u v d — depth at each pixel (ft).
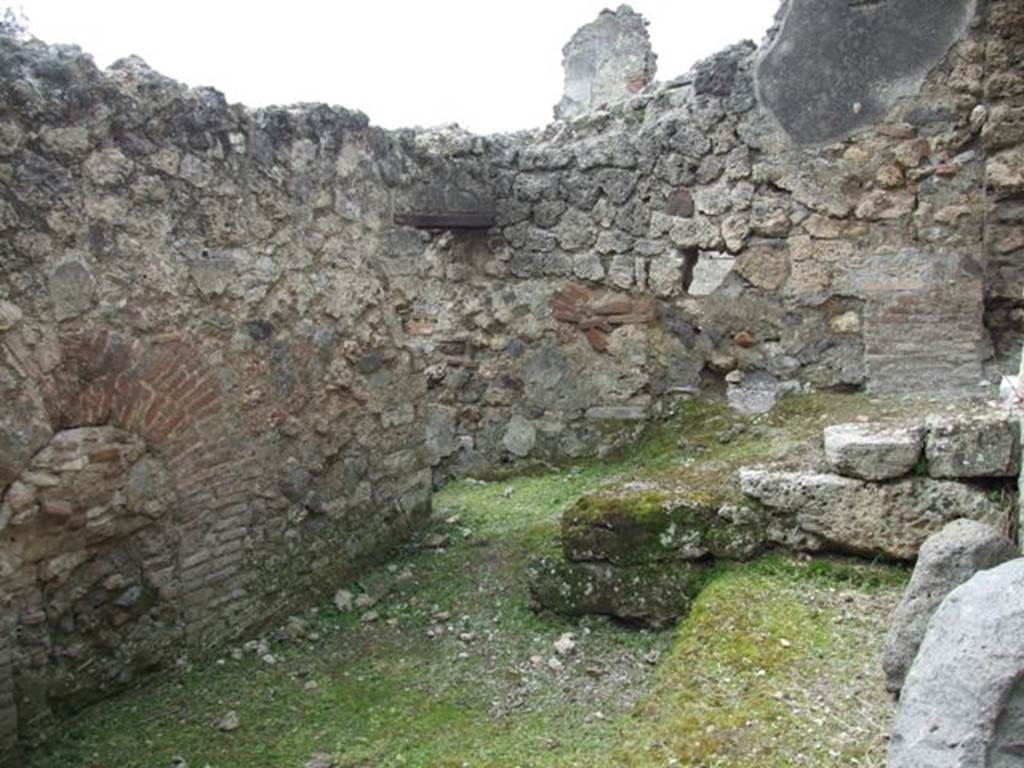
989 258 15.65
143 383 10.50
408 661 11.16
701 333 17.42
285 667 11.17
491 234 18.69
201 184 11.21
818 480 11.07
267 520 12.23
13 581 9.20
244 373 11.87
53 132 9.54
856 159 16.12
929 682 6.10
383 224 14.55
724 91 16.83
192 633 11.19
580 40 26.17
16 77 9.22
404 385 15.02
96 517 10.01
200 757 9.20
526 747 9.00
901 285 16.02
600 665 10.69
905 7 15.67
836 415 15.29
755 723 8.25
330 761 9.02
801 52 16.30
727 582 10.87
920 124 15.78
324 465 13.23
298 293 12.73
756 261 16.89
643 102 17.98
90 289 9.91
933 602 8.24
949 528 8.71
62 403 9.62
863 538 10.91
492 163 18.43
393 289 14.75
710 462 13.78
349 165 13.74
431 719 9.75
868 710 8.32
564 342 18.39
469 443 19.10
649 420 17.87
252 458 11.98
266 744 9.40
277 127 12.36
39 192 9.40
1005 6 15.14
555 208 18.22
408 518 15.07
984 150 15.47
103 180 10.05
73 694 9.87
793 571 11.01
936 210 15.80
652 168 17.44
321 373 13.16
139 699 10.37
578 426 18.35
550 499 16.53
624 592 11.38
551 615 11.82
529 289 18.57
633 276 17.75
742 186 16.83
